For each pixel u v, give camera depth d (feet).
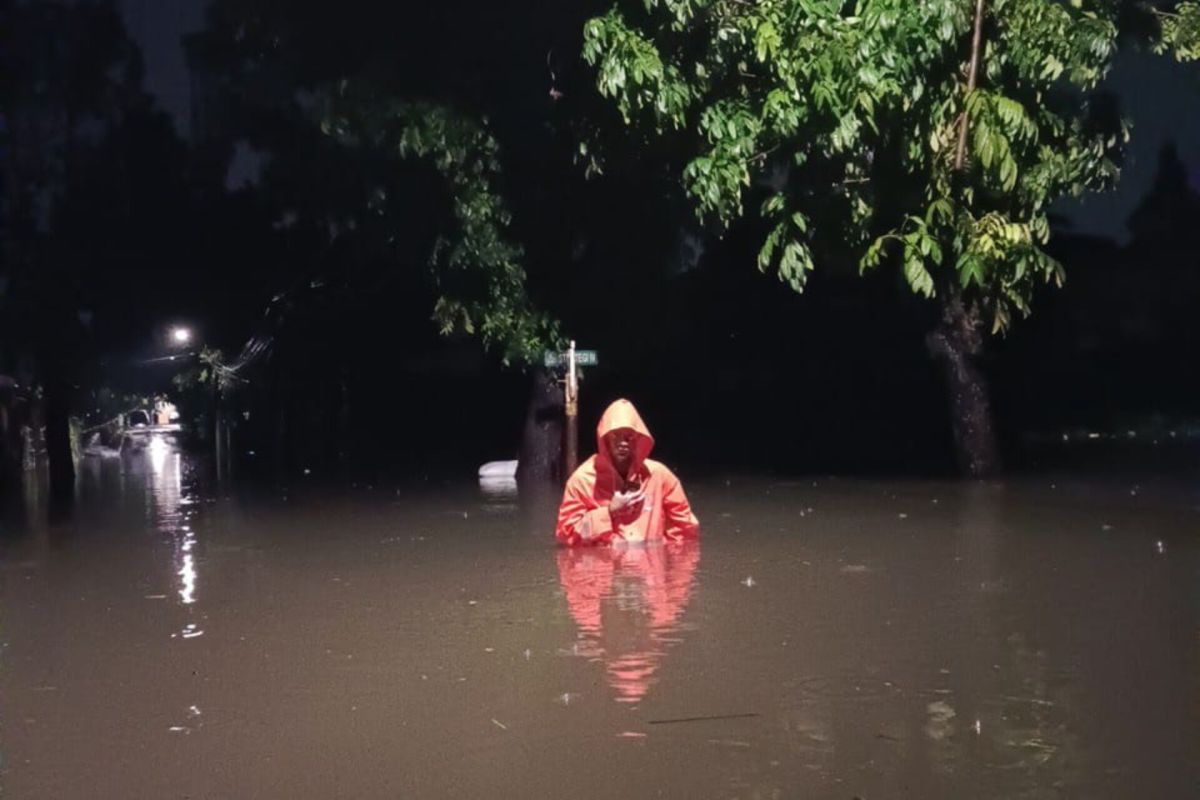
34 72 94.48
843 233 51.08
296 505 58.65
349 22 64.54
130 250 99.09
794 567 34.01
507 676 23.18
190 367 143.95
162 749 19.75
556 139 63.57
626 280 65.77
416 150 62.69
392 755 18.99
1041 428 83.10
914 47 44.88
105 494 73.05
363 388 112.16
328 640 26.94
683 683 22.24
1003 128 45.60
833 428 81.41
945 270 53.01
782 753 18.37
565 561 36.70
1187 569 31.91
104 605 32.50
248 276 104.73
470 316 65.77
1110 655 23.29
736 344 84.74
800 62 46.37
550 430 69.97
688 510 40.32
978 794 16.55
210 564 39.32
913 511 45.70
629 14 52.75
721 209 51.55
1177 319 86.38
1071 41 46.78
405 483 70.54
